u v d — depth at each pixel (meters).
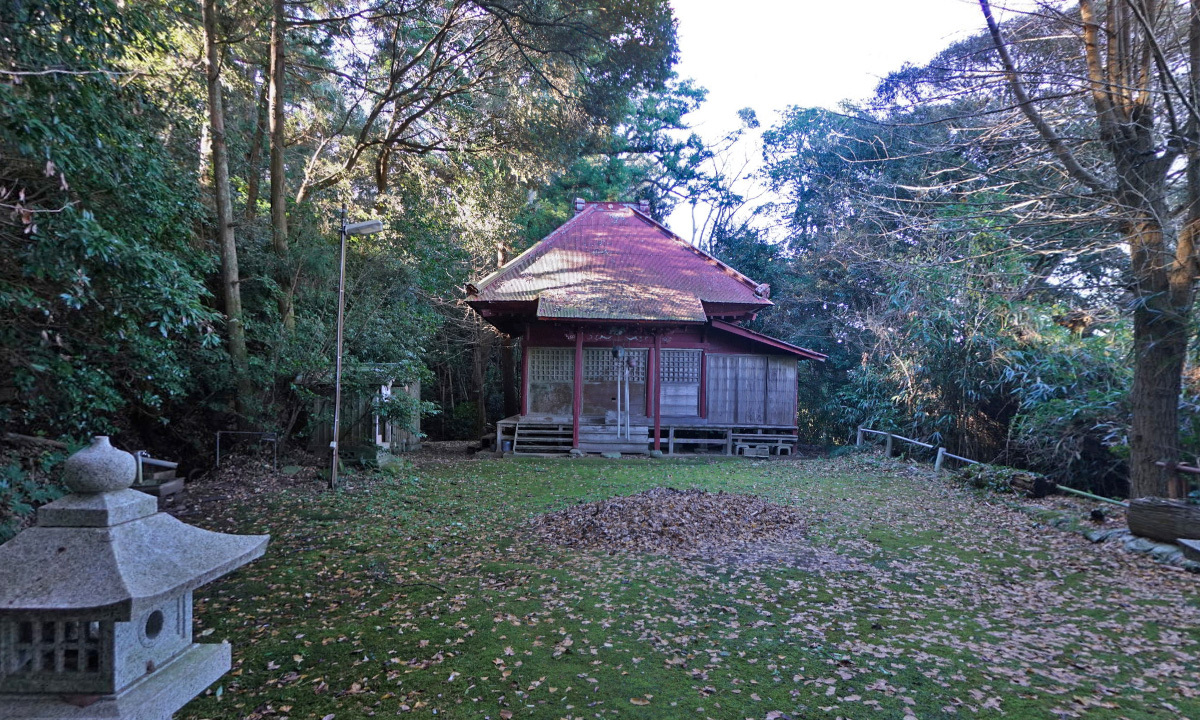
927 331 12.27
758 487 10.54
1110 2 6.71
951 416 12.75
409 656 4.08
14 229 4.90
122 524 1.98
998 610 4.88
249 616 4.80
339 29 13.41
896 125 7.79
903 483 11.01
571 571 5.85
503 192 18.28
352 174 15.71
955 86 7.54
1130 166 6.73
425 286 15.77
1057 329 10.47
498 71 14.68
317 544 6.79
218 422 11.27
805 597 5.16
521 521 7.89
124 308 5.88
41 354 5.94
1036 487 9.16
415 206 16.34
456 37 14.66
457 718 3.35
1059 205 7.54
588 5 12.41
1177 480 6.92
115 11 5.28
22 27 4.49
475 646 4.23
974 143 7.84
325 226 14.14
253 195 13.43
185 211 7.68
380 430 12.66
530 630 4.50
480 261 19.98
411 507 8.69
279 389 11.58
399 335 13.70
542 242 17.41
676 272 16.72
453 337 21.02
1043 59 7.91
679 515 7.53
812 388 20.20
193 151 9.27
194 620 4.73
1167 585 5.45
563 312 14.12
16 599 1.72
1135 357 7.29
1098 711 3.37
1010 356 10.71
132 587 1.77
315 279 13.12
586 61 13.93
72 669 1.89
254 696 3.60
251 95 13.68
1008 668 3.88
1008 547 6.74
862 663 3.95
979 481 10.11
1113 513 7.88
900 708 3.41
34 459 6.80
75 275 4.79
